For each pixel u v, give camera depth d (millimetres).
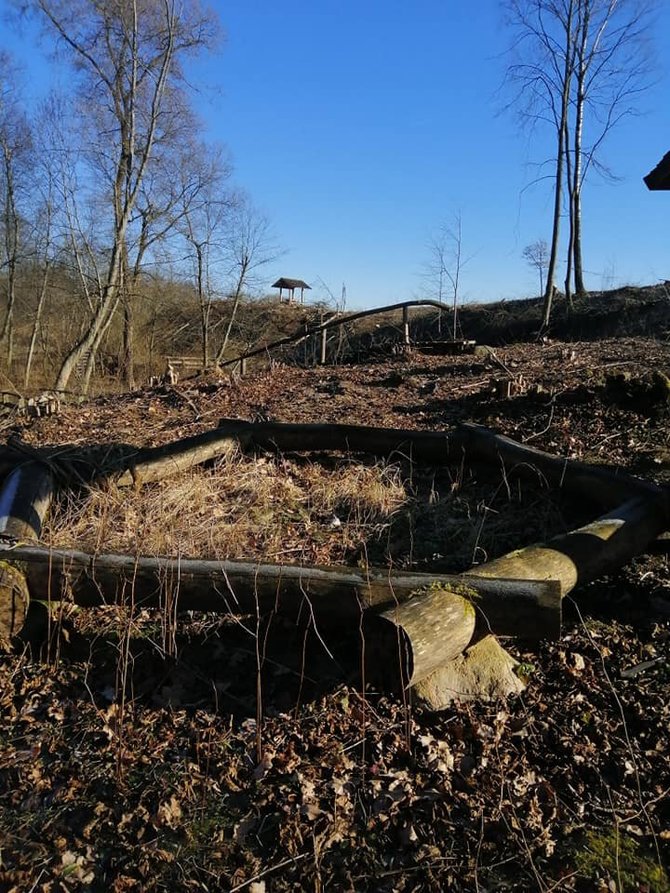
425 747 3029
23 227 29844
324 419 8891
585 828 2623
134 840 2635
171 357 28234
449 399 9438
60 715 3318
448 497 5914
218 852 2566
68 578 3668
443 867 2475
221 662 3664
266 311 34000
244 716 3289
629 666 3590
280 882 2447
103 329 22375
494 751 3016
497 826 2629
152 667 3658
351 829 2652
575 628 3943
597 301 25422
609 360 10945
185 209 24234
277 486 6203
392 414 9008
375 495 5828
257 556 4895
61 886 2436
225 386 11359
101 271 24672
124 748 3098
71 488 5832
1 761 3045
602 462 6426
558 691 3424
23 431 8672
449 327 28109
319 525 5547
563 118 23328
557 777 2877
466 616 3254
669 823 2627
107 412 9867
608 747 3016
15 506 4957
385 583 3416
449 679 3352
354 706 3285
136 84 21047
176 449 6508
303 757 3016
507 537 5152
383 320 31750
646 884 2371
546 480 5660
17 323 33344
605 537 4168
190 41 21531
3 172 28703
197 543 4977
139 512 5516
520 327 26141
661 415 7188
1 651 3744
